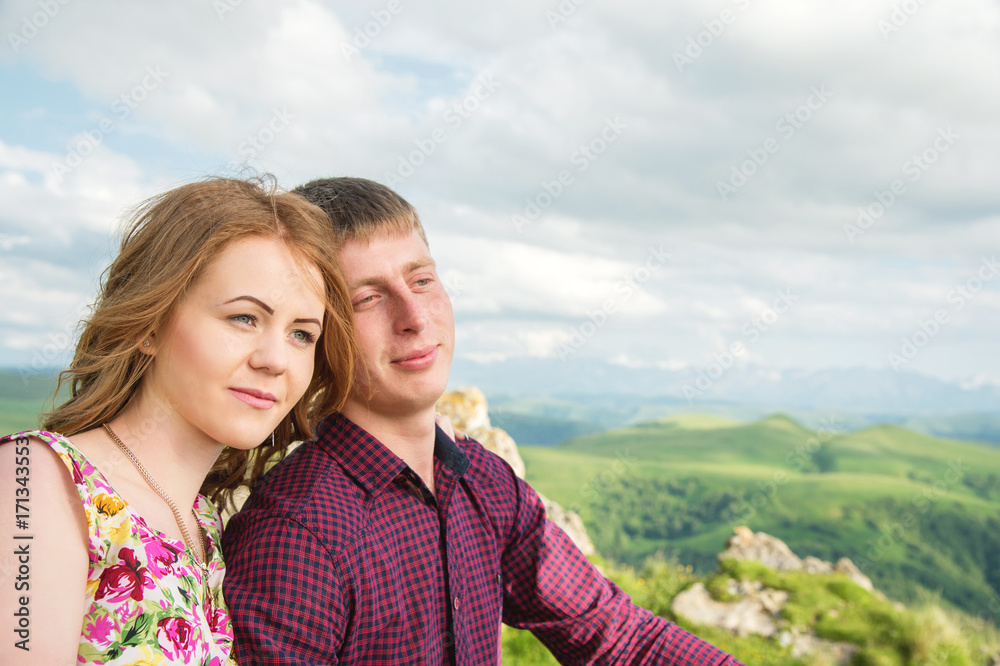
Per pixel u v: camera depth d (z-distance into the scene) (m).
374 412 1.73
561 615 1.98
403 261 1.69
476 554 1.83
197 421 1.32
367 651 1.57
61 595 1.05
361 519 1.61
